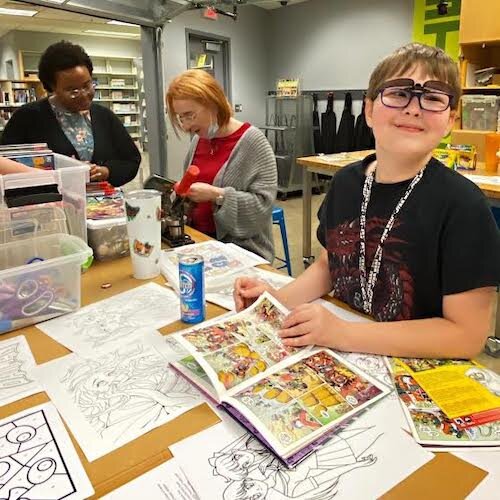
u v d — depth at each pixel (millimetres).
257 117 7164
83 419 689
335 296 1116
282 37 6922
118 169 2176
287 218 5176
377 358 834
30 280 981
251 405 695
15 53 6848
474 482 562
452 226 855
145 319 1014
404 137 900
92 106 2160
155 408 712
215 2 2303
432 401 715
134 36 5266
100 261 1375
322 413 684
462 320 840
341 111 6355
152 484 569
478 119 3854
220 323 921
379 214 982
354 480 570
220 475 583
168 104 1714
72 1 1907
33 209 1104
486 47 4141
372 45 5883
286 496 549
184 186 1546
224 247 1485
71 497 551
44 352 888
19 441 646
